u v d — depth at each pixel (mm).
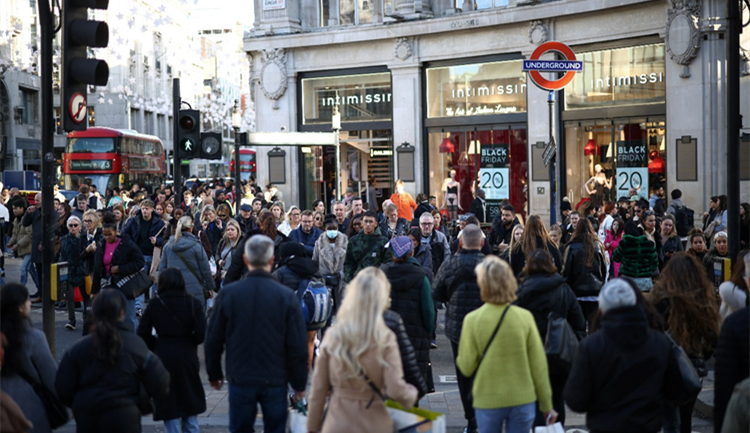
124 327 8508
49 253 12719
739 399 6656
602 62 31984
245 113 103000
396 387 7125
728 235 13125
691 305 10180
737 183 13062
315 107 40125
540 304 10070
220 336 9109
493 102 35156
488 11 34156
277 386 9000
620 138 31391
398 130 37500
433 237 18625
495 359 8164
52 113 12586
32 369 8852
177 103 21797
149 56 94875
